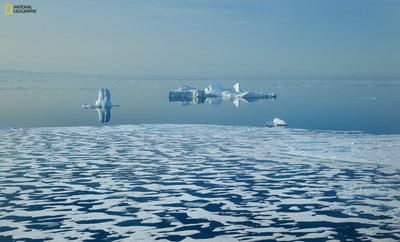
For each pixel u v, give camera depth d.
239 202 12.27
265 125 34.03
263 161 18.17
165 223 10.54
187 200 12.48
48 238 9.55
